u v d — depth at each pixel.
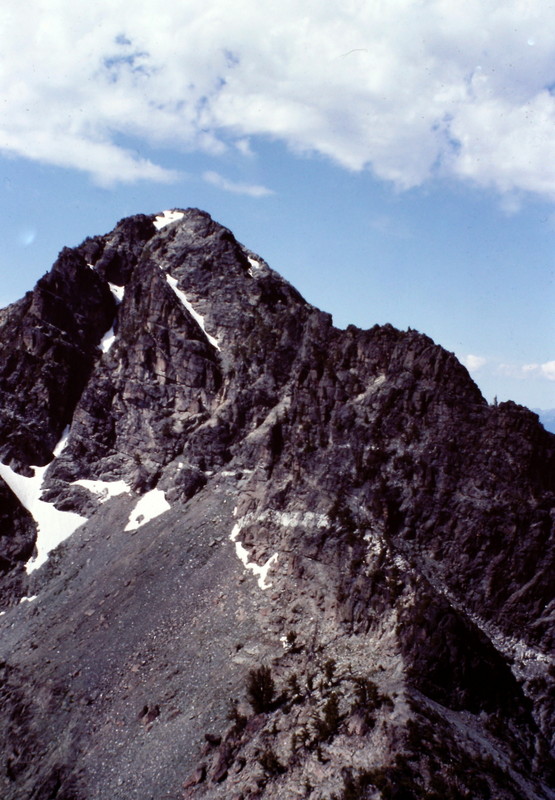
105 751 84.06
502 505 105.50
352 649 87.56
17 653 107.62
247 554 106.56
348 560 96.94
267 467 115.62
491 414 113.38
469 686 83.88
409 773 67.75
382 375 123.12
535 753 81.56
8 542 130.00
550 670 92.81
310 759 71.88
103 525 130.62
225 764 74.94
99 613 107.62
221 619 97.50
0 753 90.00
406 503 107.00
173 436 137.50
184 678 90.19
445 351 119.06
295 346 141.62
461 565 102.62
